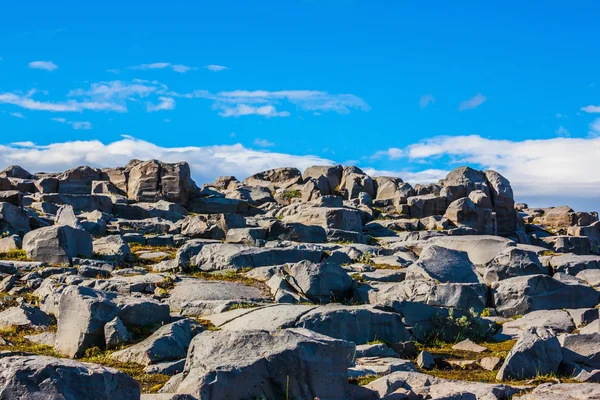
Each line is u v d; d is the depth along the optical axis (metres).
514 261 26.12
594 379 13.96
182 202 50.31
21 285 23.59
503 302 22.73
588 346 15.93
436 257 25.66
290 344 11.12
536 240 48.84
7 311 20.38
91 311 16.64
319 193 52.03
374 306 19.39
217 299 21.89
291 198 53.88
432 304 22.02
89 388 9.03
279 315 18.41
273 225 36.50
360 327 18.27
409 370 15.11
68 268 25.33
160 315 18.03
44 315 20.09
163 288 23.22
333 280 22.91
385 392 11.92
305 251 27.95
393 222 45.91
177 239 34.62
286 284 23.02
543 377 14.19
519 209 63.78
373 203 52.19
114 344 16.61
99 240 30.16
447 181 53.34
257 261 27.05
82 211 43.41
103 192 51.28
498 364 15.89
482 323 19.73
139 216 45.16
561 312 21.48
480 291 22.48
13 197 40.62
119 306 17.39
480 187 51.44
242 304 21.03
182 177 50.34
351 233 38.19
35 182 52.03
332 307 19.03
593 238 50.12
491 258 30.19
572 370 14.75
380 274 26.12
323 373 11.09
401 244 34.47
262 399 10.69
